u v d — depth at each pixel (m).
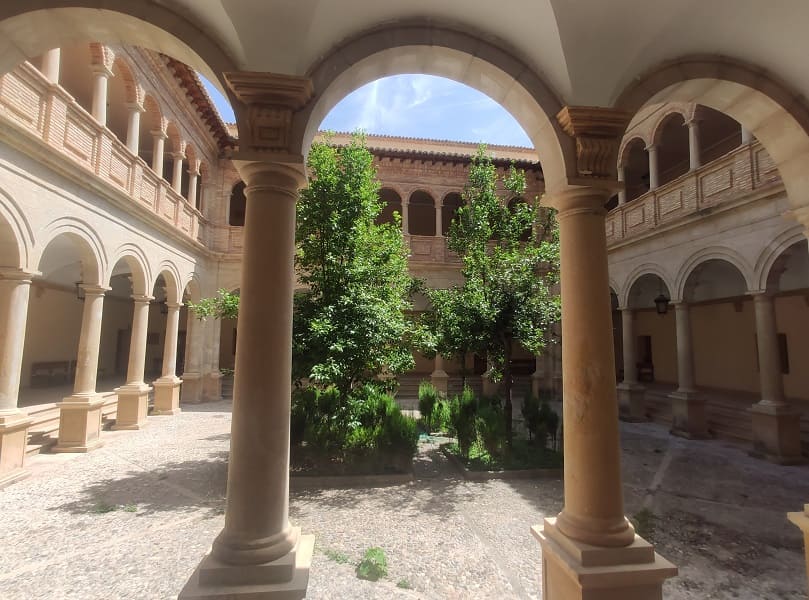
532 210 10.48
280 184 3.07
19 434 7.39
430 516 6.00
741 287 13.75
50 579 4.36
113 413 12.71
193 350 15.93
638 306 18.20
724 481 7.66
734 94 3.78
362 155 8.71
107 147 9.54
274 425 2.90
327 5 2.94
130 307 20.83
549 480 7.69
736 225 9.98
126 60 10.34
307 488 7.25
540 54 3.40
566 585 3.01
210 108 14.74
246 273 3.01
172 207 13.28
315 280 8.38
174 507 6.25
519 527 5.63
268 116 2.97
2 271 7.08
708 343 15.44
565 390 3.33
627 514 6.18
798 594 4.20
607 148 3.30
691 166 11.31
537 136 3.67
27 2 2.84
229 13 2.88
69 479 7.40
